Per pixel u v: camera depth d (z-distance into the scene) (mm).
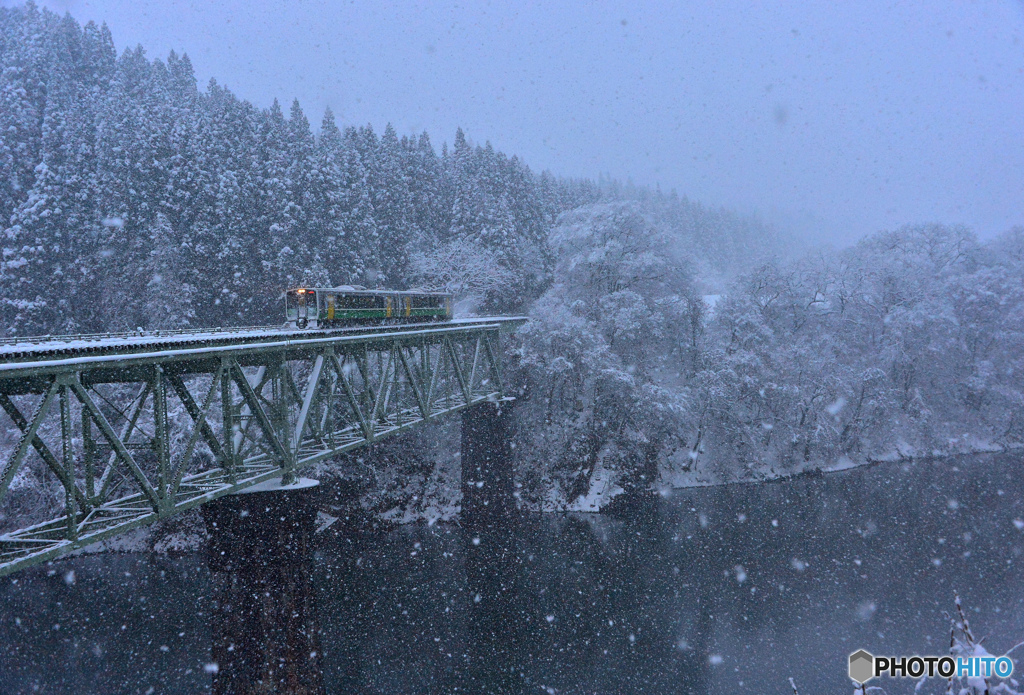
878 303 60875
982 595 30109
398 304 35469
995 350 62531
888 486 48031
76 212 47375
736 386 50781
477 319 44750
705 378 50906
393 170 61781
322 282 48031
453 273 58969
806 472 52344
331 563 36500
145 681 25312
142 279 45938
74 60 65688
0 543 13148
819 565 34375
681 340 54344
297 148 56750
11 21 62312
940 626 27438
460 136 77250
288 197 50594
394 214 59531
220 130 54719
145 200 47375
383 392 28875
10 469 12727
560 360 46469
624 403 47812
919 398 57406
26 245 43656
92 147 51312
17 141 48562
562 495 45594
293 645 21734
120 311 45969
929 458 56125
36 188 45531
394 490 44531
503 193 69250
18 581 34500
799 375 54094
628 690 23906
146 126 49031
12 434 38750
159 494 16562
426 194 67562
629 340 51969
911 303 60188
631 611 30109
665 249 55969
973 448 57844
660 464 50281
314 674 22031
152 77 71938
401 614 30422
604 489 45906
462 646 27469
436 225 66625
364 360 28531
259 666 21375
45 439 37531
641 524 41875
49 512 36719
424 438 47688
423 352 34062
